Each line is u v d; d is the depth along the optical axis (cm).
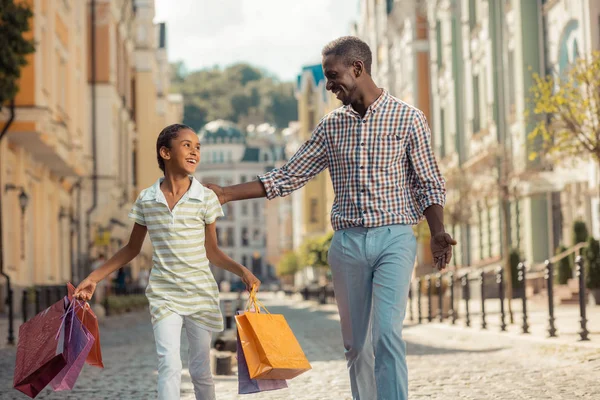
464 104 5031
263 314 650
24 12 2205
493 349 1664
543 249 3725
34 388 659
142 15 6931
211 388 691
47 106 3055
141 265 6969
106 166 4916
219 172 18025
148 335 2472
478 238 4734
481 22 4475
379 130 679
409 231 684
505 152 2952
